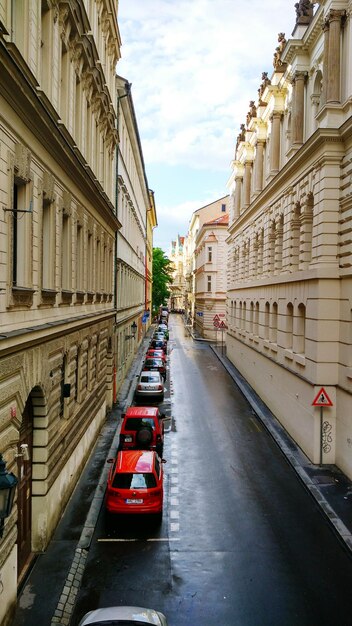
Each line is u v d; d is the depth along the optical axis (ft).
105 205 63.41
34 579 32.83
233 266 132.57
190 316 334.65
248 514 44.06
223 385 104.32
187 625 29.43
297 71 67.51
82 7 42.78
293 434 65.05
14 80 25.38
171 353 157.69
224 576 34.47
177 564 35.88
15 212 31.07
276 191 78.64
